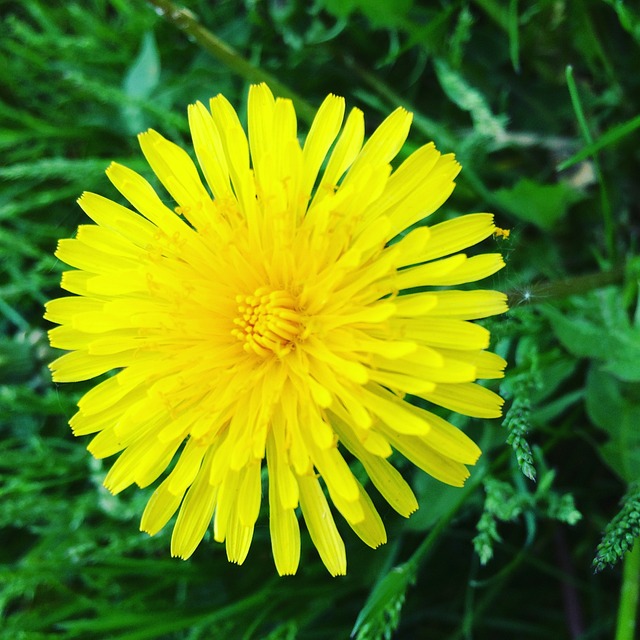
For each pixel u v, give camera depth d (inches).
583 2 3.7
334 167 2.8
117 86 4.7
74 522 4.1
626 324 3.3
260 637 3.9
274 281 2.9
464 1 3.8
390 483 2.8
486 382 3.3
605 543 2.6
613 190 3.9
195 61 4.5
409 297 2.7
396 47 4.1
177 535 2.9
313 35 4.3
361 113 2.8
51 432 4.5
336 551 2.8
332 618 4.0
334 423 2.8
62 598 4.3
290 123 2.8
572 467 4.0
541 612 3.9
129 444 2.9
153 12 4.6
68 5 4.8
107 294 2.8
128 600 3.9
